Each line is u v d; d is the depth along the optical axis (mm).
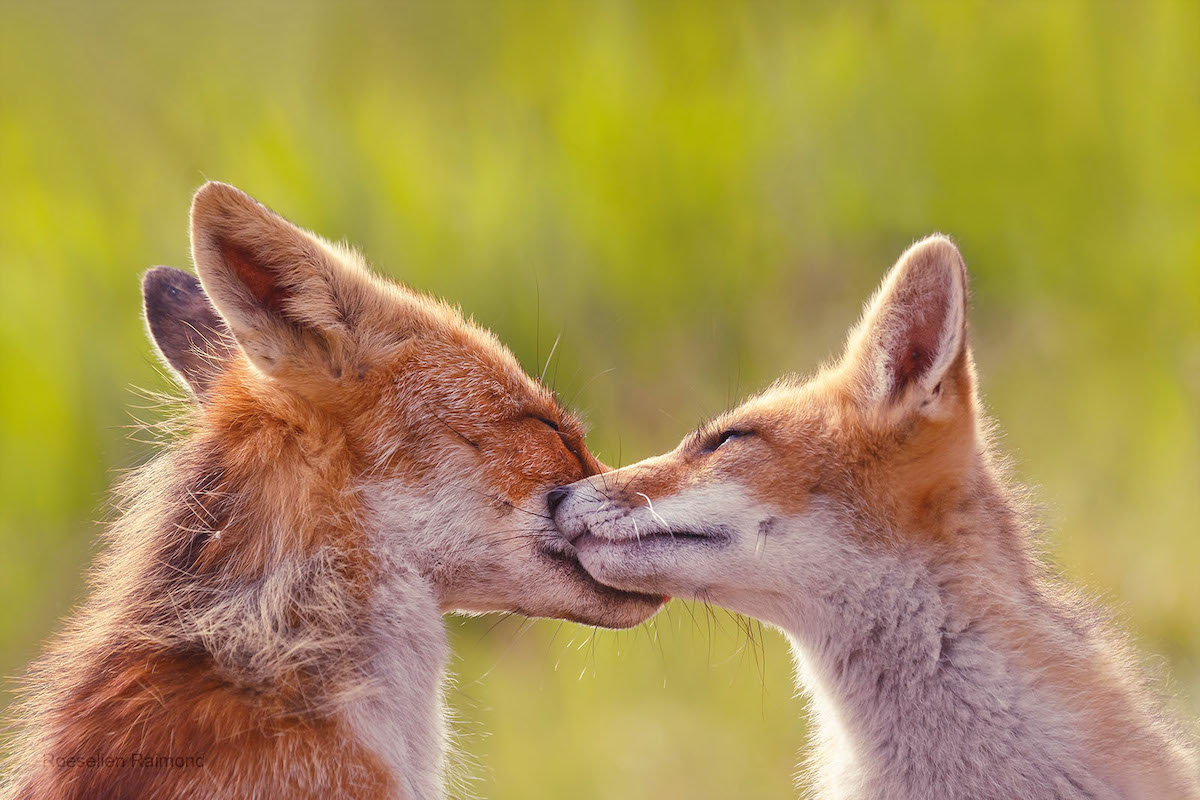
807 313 16688
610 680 12594
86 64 21156
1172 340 15758
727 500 7137
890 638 6816
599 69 18969
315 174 17469
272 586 6121
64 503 15109
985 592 6672
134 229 17578
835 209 17281
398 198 17188
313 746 5801
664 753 11672
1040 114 17703
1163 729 7078
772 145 18000
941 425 6777
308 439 6477
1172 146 17281
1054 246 16953
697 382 15820
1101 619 7590
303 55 21531
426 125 19250
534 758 11805
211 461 6469
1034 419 15289
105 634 6281
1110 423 14961
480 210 16984
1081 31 18047
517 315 16141
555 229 16922
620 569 7137
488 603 7160
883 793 6789
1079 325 16375
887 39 18453
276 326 6453
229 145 18766
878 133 17828
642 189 17312
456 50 20891
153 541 6438
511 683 12742
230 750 5617
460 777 7676
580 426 7590
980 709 6527
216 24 22250
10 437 15305
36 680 6742
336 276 6598
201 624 6031
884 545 6875
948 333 6672
